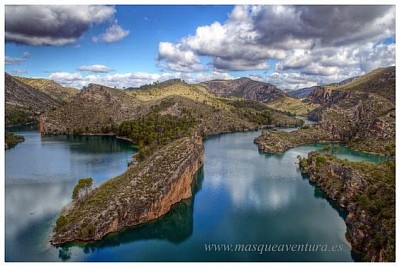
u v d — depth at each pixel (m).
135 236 118.31
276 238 114.69
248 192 162.38
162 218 129.50
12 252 104.06
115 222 118.06
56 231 113.75
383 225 98.44
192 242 113.19
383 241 92.56
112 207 121.31
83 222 114.00
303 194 160.62
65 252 106.06
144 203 125.50
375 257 93.00
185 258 104.12
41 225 119.56
